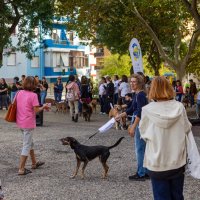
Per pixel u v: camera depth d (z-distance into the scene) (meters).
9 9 28.55
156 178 4.97
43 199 7.04
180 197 5.03
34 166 9.37
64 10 24.95
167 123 4.90
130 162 9.93
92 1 24.22
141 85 7.58
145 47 34.19
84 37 27.22
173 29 30.14
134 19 28.61
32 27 28.98
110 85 23.69
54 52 56.19
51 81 56.06
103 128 7.85
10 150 11.63
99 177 8.50
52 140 13.24
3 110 26.52
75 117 20.00
